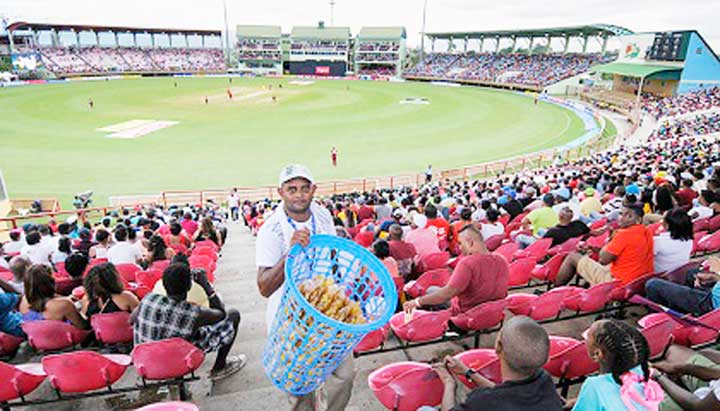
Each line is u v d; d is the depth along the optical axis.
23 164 27.39
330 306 2.28
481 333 4.73
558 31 76.62
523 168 27.92
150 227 12.09
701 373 3.30
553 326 5.50
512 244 7.21
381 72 109.19
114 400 4.39
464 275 4.27
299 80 89.06
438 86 80.75
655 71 47.34
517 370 2.26
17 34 89.25
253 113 47.44
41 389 4.55
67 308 4.90
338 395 2.76
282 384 2.41
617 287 5.38
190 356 4.05
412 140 36.22
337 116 46.75
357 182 24.20
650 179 14.25
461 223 8.55
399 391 3.19
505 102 58.81
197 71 100.69
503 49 100.12
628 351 2.34
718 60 48.41
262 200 21.62
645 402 2.34
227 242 14.07
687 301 4.79
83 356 3.79
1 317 4.97
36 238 8.84
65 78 83.00
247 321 6.38
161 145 32.88
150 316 4.10
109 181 24.94
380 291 2.31
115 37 100.06
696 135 32.62
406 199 13.62
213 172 26.97
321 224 2.66
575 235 7.84
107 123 40.34
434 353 4.96
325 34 106.19
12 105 48.50
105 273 4.88
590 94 60.47
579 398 2.55
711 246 7.39
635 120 42.53
